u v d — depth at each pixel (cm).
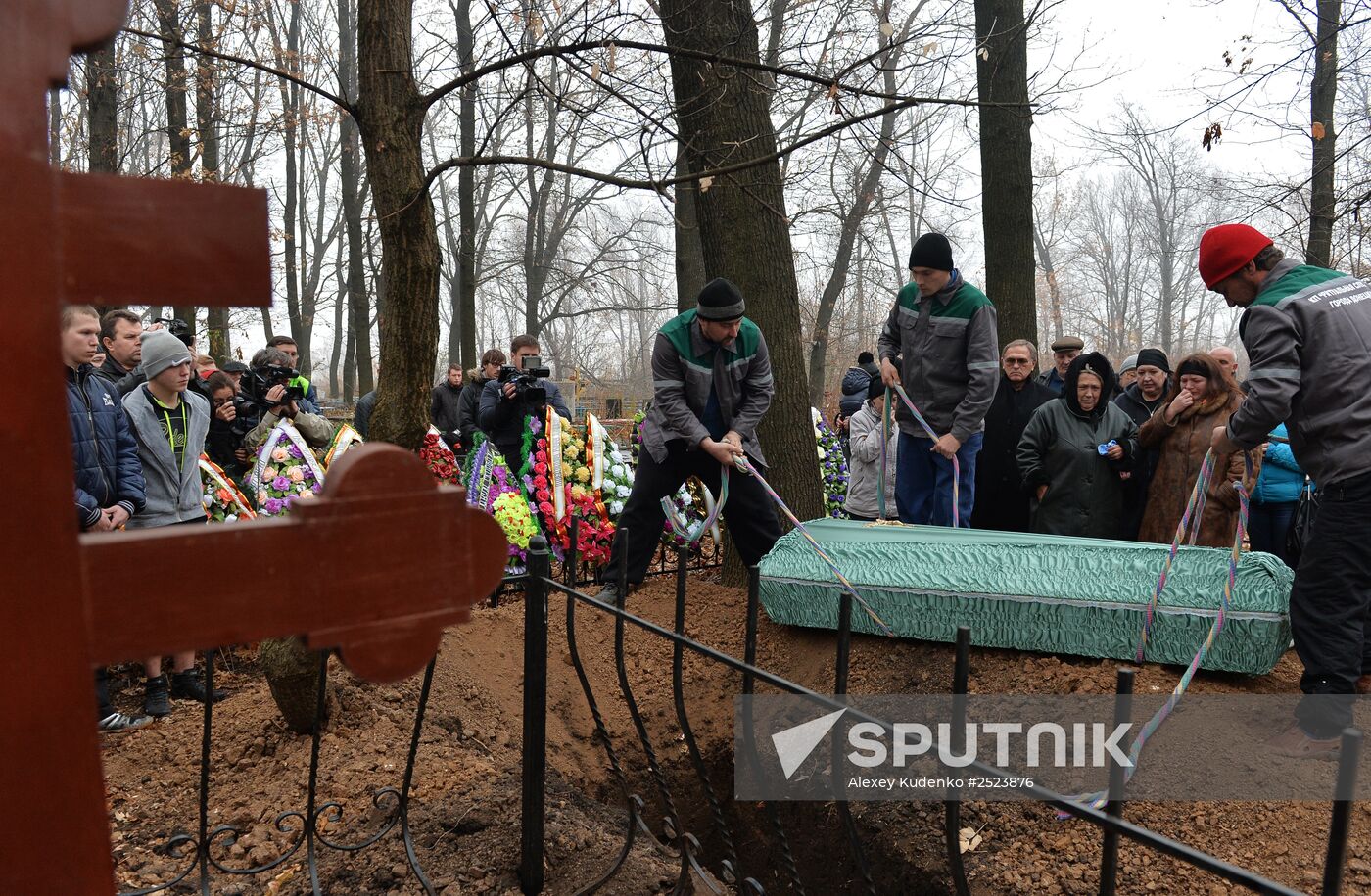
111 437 382
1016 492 553
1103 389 482
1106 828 139
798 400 572
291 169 1891
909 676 397
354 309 1550
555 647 478
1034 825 311
